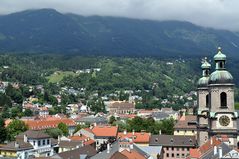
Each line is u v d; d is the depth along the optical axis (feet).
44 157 584.40
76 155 628.28
